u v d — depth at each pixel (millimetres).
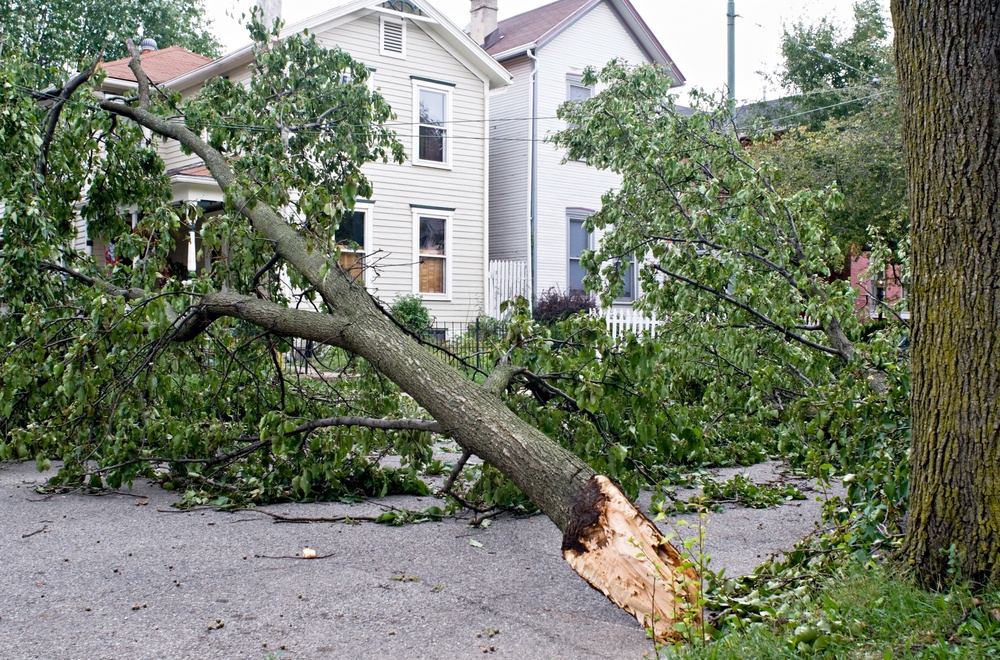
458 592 4691
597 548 4293
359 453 7203
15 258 7422
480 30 25281
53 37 33969
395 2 19953
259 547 5543
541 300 21000
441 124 20891
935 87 3934
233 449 7148
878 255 8047
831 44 28016
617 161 11023
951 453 3871
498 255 23703
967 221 3850
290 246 6703
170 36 39312
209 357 7398
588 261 9914
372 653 3826
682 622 3822
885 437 5297
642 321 19203
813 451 5344
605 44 24562
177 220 7285
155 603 4445
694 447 6359
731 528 6234
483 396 5391
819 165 20594
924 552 3955
